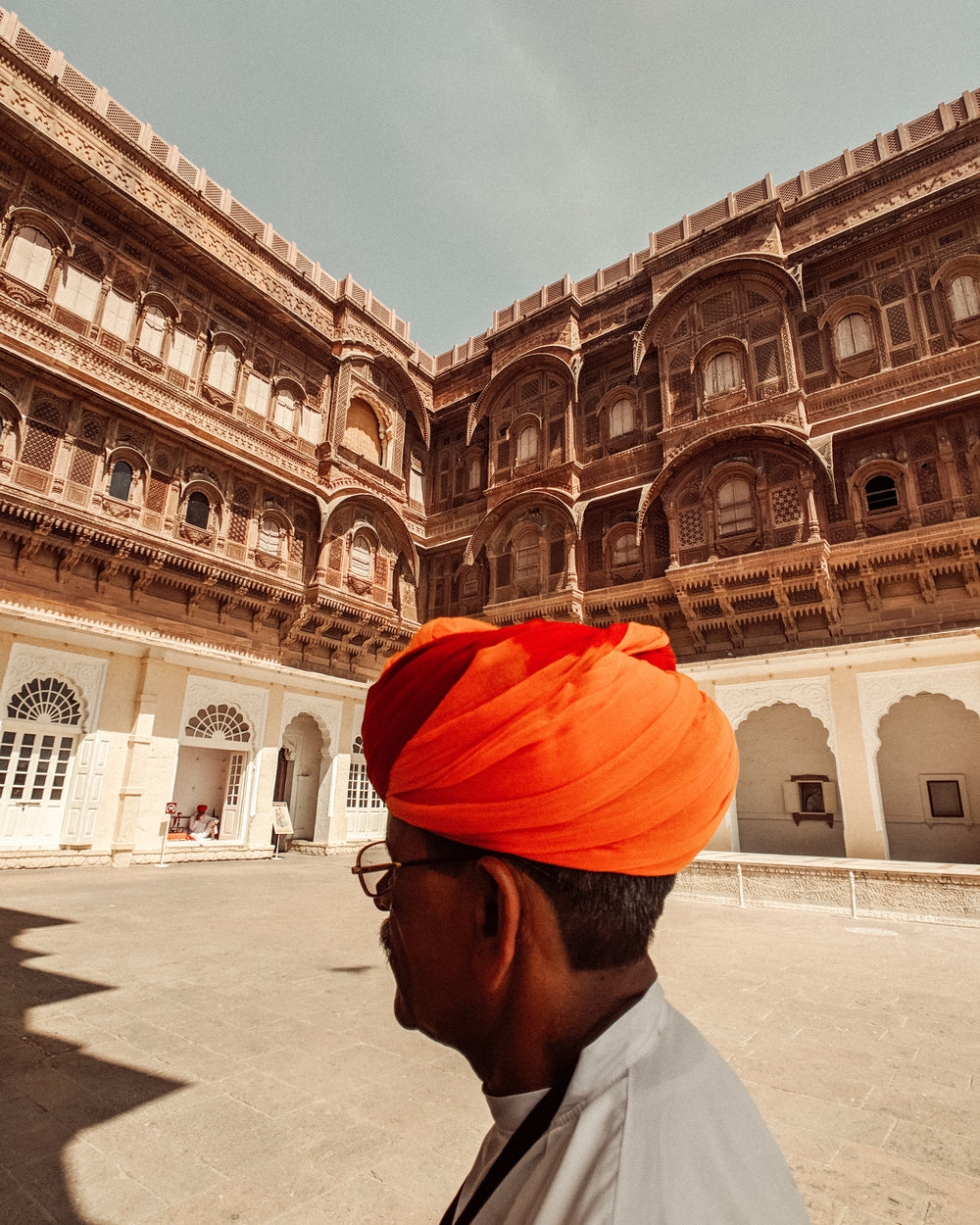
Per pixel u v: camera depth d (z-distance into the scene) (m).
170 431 14.76
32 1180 2.40
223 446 15.93
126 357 14.44
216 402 16.17
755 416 15.64
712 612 15.71
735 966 5.97
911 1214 2.26
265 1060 3.59
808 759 16.02
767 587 14.70
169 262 15.67
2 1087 3.15
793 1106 3.12
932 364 13.99
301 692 17.58
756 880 10.54
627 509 17.86
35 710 12.59
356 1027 4.16
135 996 4.68
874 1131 2.88
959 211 14.38
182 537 14.94
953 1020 4.48
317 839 17.62
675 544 16.14
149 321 15.07
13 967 5.22
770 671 13.02
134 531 13.73
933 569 13.42
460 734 0.62
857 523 14.35
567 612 17.61
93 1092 3.15
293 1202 2.30
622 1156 0.41
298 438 18.28
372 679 19.78
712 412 16.42
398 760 0.68
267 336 17.89
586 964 0.57
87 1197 2.31
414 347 23.03
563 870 0.58
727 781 0.67
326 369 19.70
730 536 15.45
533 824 0.56
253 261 17.67
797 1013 4.58
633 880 0.59
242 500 16.55
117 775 13.44
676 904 10.44
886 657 11.84
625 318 19.31
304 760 19.73
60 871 11.79
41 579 12.80
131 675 14.00
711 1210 0.38
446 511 22.33
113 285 14.45
